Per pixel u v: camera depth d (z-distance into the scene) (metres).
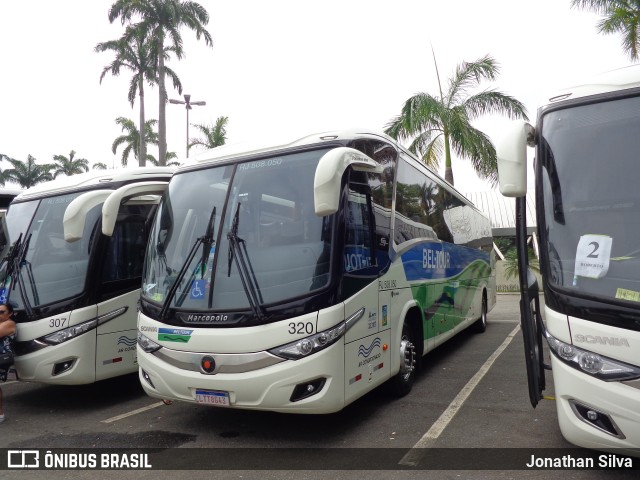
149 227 7.23
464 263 9.67
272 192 5.20
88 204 5.96
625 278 3.66
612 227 3.86
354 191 5.31
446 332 8.20
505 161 4.20
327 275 4.77
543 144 4.37
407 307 6.37
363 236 5.39
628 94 4.12
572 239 3.99
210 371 4.82
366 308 5.26
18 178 42.22
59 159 43.25
